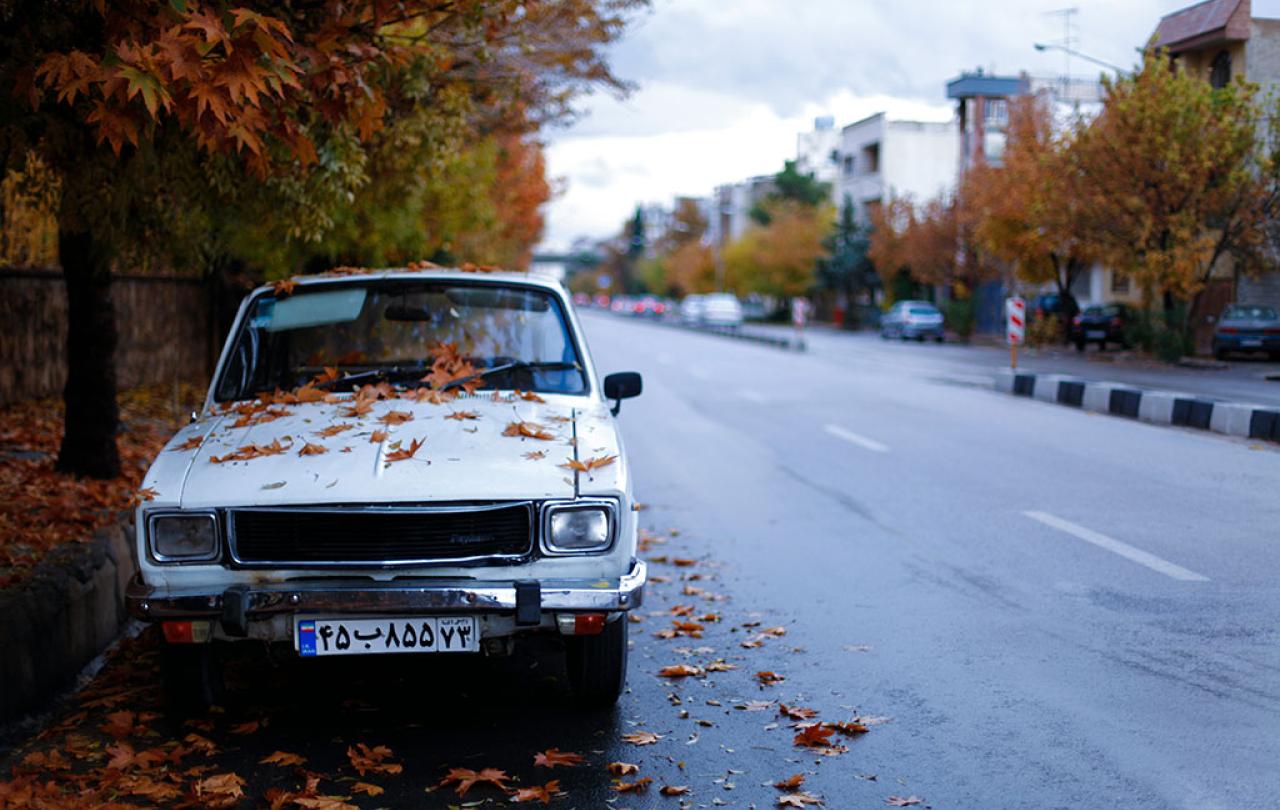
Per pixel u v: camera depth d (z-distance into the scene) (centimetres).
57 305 1723
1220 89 3098
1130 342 3478
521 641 610
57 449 1177
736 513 1028
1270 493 1012
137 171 718
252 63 494
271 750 474
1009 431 1527
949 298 5881
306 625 452
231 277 2461
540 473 474
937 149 6334
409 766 454
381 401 555
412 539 458
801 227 7919
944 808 407
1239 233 2994
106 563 661
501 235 3303
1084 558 792
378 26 680
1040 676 551
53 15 611
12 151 677
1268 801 405
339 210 1296
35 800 405
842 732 488
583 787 432
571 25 1156
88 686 568
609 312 14188
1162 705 505
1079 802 409
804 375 2741
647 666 589
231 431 525
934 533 900
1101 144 2997
